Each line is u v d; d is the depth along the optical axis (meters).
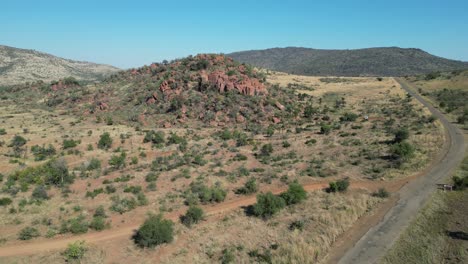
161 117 86.81
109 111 95.44
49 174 43.28
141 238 27.61
